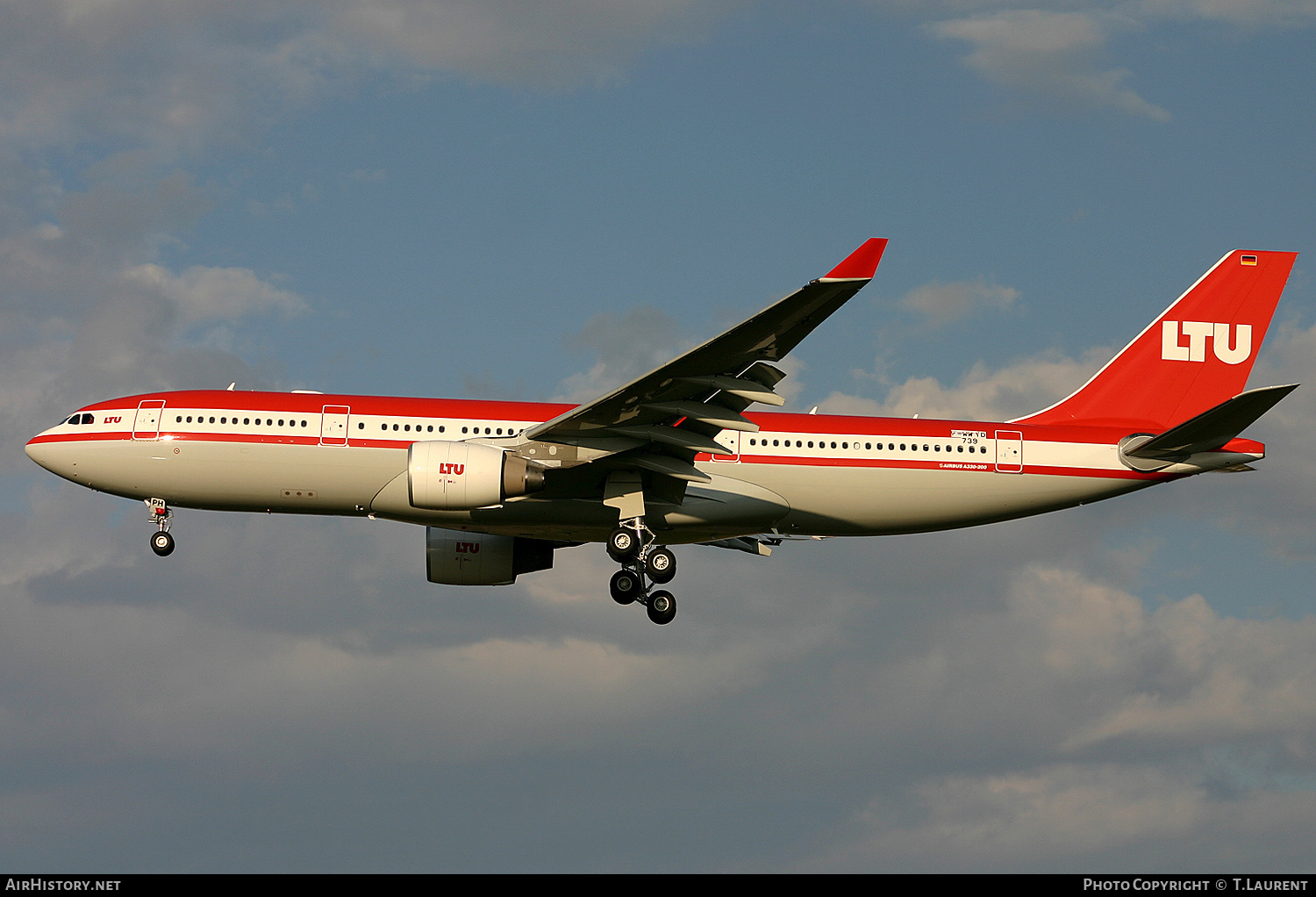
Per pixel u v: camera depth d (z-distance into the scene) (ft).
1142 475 357.61
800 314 272.72
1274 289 390.01
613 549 334.03
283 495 346.95
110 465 347.15
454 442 325.01
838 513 355.97
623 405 305.94
